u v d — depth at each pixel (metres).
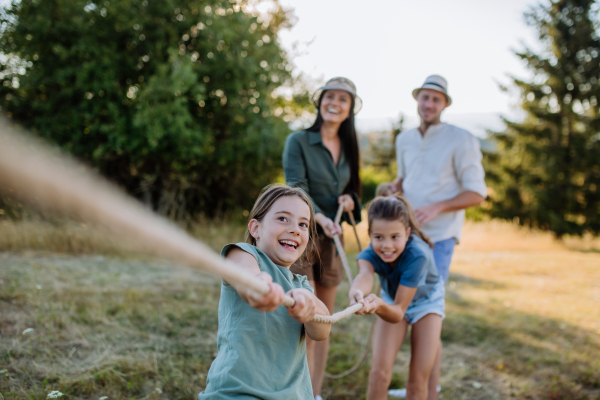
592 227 17.53
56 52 8.20
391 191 3.84
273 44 9.99
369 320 4.92
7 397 2.58
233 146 9.43
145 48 8.73
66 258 6.12
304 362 1.81
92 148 8.51
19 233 6.48
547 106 18.17
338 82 3.26
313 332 1.79
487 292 6.74
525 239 13.69
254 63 9.35
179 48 9.00
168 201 9.20
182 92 8.37
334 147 3.37
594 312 5.80
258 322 1.67
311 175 3.27
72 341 3.41
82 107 8.27
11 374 2.85
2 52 8.42
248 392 1.55
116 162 9.02
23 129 8.44
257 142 9.48
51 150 7.75
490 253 11.14
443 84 3.57
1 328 3.47
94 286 4.91
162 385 3.00
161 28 8.73
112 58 8.38
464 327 4.93
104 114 8.55
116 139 8.29
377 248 2.72
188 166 9.14
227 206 10.45
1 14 8.21
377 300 2.32
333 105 3.24
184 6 8.94
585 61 17.83
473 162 3.43
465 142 3.47
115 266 5.98
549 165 17.42
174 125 8.12
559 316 5.55
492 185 18.97
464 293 6.60
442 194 3.54
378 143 23.50
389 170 22.33
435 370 3.18
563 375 3.82
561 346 4.51
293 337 1.74
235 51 9.17
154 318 4.12
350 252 8.77
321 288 3.22
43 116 8.43
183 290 5.22
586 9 17.86
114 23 8.54
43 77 8.32
